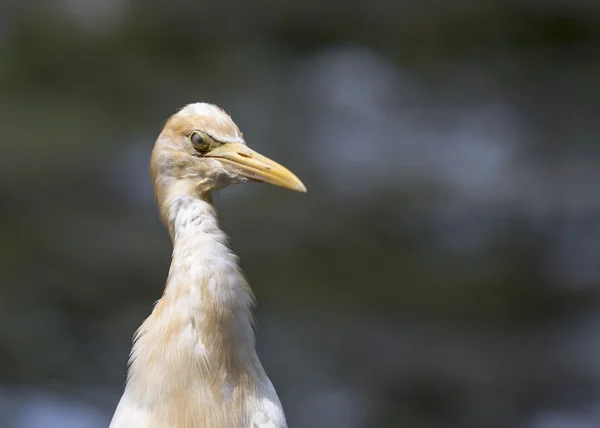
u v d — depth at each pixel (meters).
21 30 25.36
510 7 25.97
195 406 6.14
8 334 14.61
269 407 6.42
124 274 16.22
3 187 18.20
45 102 22.28
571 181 19.95
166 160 6.67
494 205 19.14
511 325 16.00
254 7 26.05
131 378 6.27
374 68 24.61
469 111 22.83
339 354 14.92
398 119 22.44
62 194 18.31
